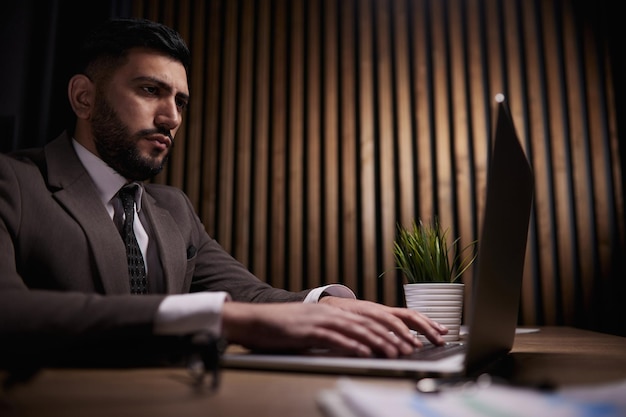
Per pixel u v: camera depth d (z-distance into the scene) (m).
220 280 1.45
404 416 0.30
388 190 2.76
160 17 2.97
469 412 0.32
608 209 2.72
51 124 2.68
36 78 2.70
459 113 2.82
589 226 2.71
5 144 2.61
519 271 0.78
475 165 2.77
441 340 0.88
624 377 0.56
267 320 0.66
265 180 2.82
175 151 2.84
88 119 1.23
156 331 0.65
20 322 0.62
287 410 0.40
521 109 2.82
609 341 1.13
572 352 0.87
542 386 0.41
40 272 1.00
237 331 0.67
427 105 2.85
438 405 0.34
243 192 2.81
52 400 0.43
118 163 1.20
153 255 1.26
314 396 0.46
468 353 0.51
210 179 2.83
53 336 0.62
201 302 0.67
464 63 2.90
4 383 0.52
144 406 0.41
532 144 2.79
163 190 1.49
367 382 0.53
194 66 2.92
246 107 2.89
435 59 2.88
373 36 2.95
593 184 2.75
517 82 2.85
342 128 2.85
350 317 0.68
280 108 2.88
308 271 2.74
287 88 2.94
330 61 2.90
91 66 1.21
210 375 0.56
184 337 0.66
